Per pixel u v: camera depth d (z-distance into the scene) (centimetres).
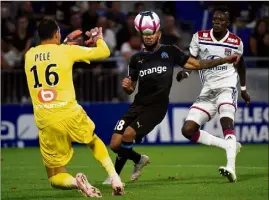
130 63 2792
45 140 2434
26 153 4288
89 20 4966
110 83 4712
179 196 2556
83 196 2561
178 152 4300
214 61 2645
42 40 2459
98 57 2453
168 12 5219
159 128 4709
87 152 4334
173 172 3344
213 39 3042
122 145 2809
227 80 3038
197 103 3080
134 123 2772
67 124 2403
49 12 5106
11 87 4694
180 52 2748
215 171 3369
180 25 5312
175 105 4697
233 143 2922
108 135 4691
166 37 4919
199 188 2762
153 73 2758
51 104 2398
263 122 4738
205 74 3064
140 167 2998
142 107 2788
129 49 4919
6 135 4669
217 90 3041
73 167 3606
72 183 2403
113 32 5006
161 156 4088
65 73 2411
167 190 2709
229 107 3003
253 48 4984
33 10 5175
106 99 4712
